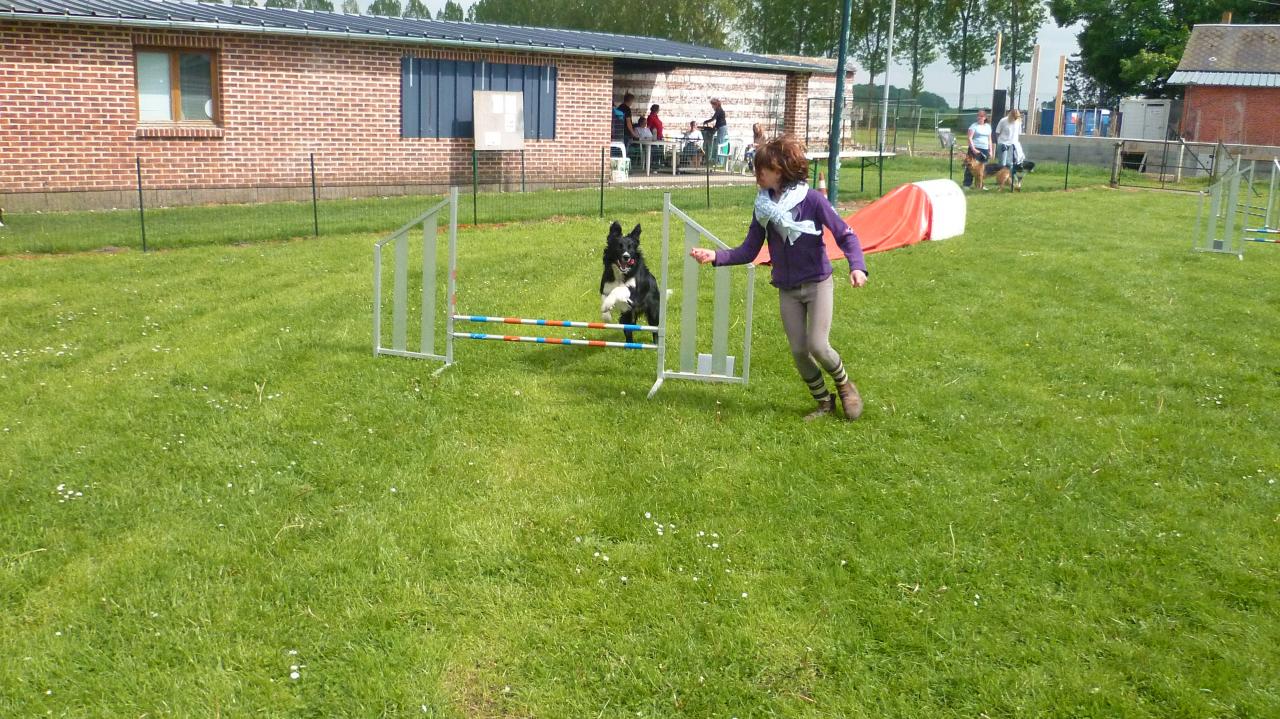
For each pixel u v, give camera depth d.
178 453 5.28
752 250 5.80
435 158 18.30
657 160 23.98
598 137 20.25
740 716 3.34
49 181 14.57
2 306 8.41
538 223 14.07
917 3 66.00
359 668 3.53
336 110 17.00
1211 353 7.57
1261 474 5.24
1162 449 5.60
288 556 4.25
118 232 12.31
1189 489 5.07
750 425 5.89
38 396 6.16
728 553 4.38
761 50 68.69
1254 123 33.34
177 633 3.69
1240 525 4.68
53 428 5.58
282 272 10.14
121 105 14.99
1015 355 7.46
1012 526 4.65
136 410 5.89
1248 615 3.94
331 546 4.34
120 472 5.04
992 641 3.76
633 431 5.79
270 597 3.95
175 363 6.85
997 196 19.58
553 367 7.02
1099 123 40.03
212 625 3.75
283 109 16.45
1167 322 8.49
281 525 4.53
